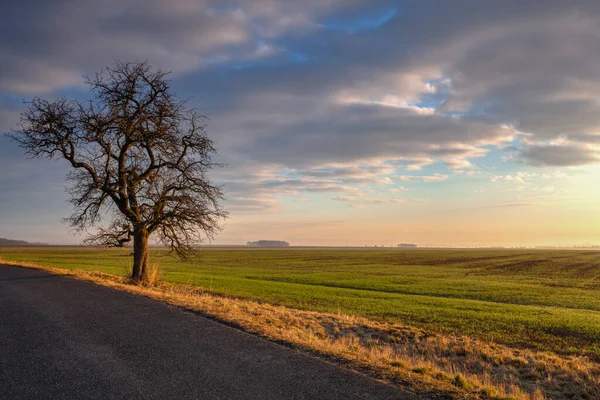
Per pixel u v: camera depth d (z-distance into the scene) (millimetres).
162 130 23812
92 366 6762
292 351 7738
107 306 12516
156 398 5434
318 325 15555
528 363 11672
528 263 80375
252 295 26516
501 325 17812
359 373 6535
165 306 12594
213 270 54188
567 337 15711
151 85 23859
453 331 16562
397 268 64000
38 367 6723
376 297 27016
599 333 16359
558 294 31812
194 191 25000
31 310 11891
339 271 55656
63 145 23281
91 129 22969
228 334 8992
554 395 9375
